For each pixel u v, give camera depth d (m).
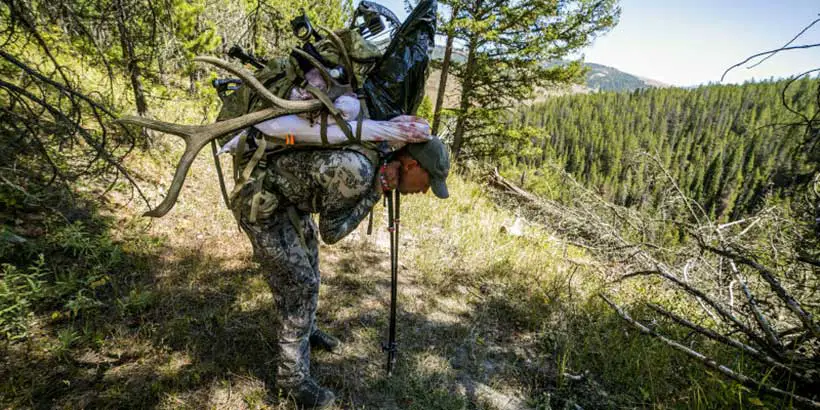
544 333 3.02
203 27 5.90
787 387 2.20
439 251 4.23
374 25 1.91
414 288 3.51
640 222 5.25
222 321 2.62
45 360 2.09
